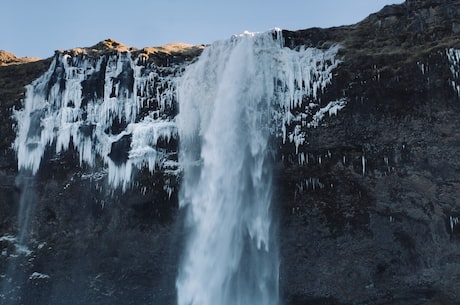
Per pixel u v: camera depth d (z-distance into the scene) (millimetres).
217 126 21578
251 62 21172
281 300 22000
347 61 20000
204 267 22328
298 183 21078
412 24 19938
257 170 21344
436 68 18859
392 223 20312
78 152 22312
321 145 20469
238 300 22125
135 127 21922
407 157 19641
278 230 21688
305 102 20531
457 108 18797
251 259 22141
